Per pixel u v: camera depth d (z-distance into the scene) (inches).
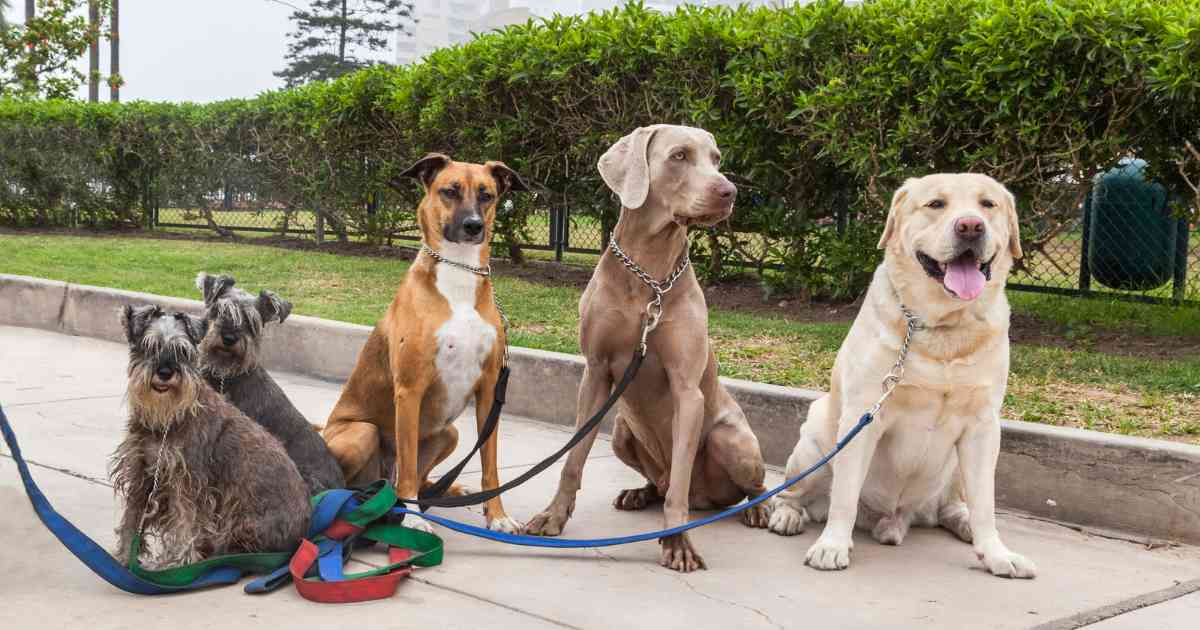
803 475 162.9
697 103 354.0
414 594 140.1
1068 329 308.0
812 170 356.2
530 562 156.9
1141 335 302.2
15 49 1005.2
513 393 271.1
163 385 131.3
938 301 151.6
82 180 699.4
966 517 173.9
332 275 462.0
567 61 392.8
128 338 136.5
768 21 352.8
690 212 160.6
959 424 157.9
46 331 392.5
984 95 291.6
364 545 161.6
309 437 169.9
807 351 289.1
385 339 181.3
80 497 180.5
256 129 600.1
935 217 150.7
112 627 124.0
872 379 157.2
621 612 134.4
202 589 139.2
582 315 174.1
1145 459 178.1
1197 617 137.5
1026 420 215.5
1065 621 134.1
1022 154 299.4
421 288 171.9
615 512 188.5
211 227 663.8
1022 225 315.9
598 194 419.5
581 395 175.3
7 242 606.2
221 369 164.1
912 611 137.1
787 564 158.9
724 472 183.8
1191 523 173.8
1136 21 274.2
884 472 166.2
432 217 173.6
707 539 173.6
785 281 372.5
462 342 169.8
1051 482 188.1
